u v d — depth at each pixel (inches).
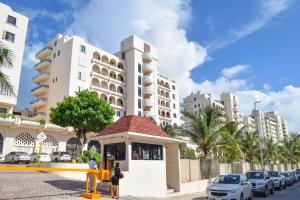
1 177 616.4
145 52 2532.0
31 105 1939.0
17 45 1540.4
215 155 1014.4
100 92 2055.9
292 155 2461.9
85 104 1128.8
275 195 795.4
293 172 1396.4
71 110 1122.7
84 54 1958.7
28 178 634.2
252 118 4985.2
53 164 765.9
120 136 570.6
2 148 1357.0
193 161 850.8
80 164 786.8
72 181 642.8
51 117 1182.3
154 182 612.7
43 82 2059.5
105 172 488.7
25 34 1598.2
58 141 1579.7
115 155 597.0
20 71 1518.2
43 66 2052.2
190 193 749.9
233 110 4291.3
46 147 1531.7
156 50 2679.6
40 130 1499.8
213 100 3986.2
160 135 639.8
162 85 2864.2
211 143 958.4
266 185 768.9
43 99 1884.8
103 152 625.0
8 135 1389.0
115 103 2210.9
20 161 1132.5
